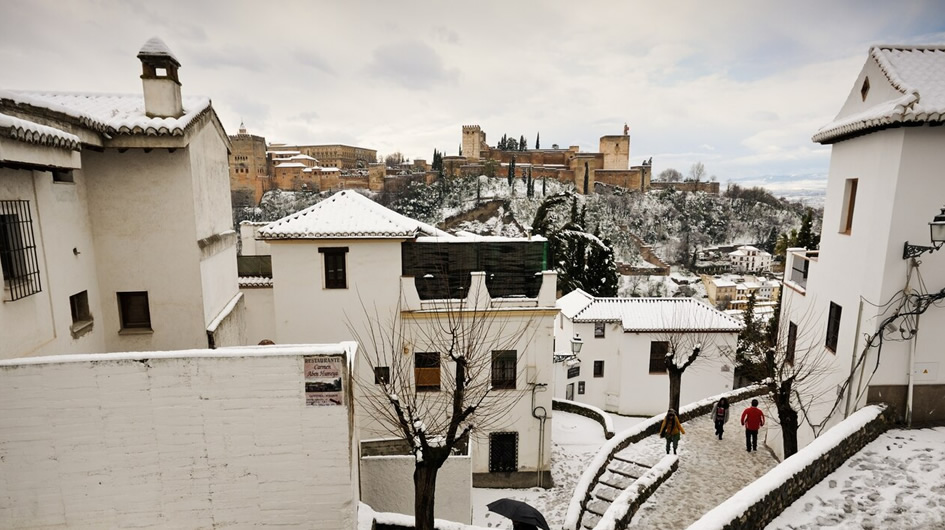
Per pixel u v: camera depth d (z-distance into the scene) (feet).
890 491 28.91
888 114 31.12
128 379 23.27
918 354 34.09
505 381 50.67
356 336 48.60
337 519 25.59
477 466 51.34
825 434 32.81
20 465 23.18
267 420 24.38
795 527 27.40
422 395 49.06
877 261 34.09
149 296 37.99
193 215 37.81
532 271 51.06
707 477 43.83
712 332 80.48
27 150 23.68
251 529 25.29
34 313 27.89
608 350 85.76
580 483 42.96
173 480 24.35
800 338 46.73
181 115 36.99
